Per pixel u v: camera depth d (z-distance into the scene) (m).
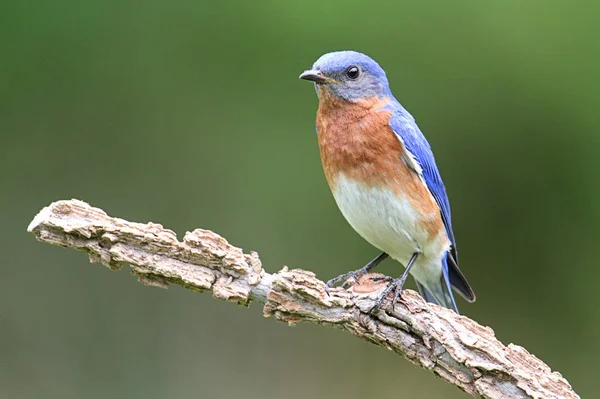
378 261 9.69
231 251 7.63
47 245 14.45
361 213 9.20
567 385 7.20
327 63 9.26
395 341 7.66
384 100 9.33
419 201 9.09
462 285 10.07
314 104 14.70
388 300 7.69
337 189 9.28
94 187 14.98
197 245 7.59
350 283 8.15
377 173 9.02
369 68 9.35
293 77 14.75
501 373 7.22
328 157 9.27
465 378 7.43
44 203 14.86
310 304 7.73
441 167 14.50
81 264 14.33
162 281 7.71
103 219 7.56
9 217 14.70
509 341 14.90
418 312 7.60
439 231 9.30
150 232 7.58
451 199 14.64
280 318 7.80
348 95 9.19
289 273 7.69
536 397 7.15
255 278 7.65
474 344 7.34
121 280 14.30
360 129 9.08
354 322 7.71
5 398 13.46
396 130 9.02
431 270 9.67
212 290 7.66
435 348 7.53
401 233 9.17
